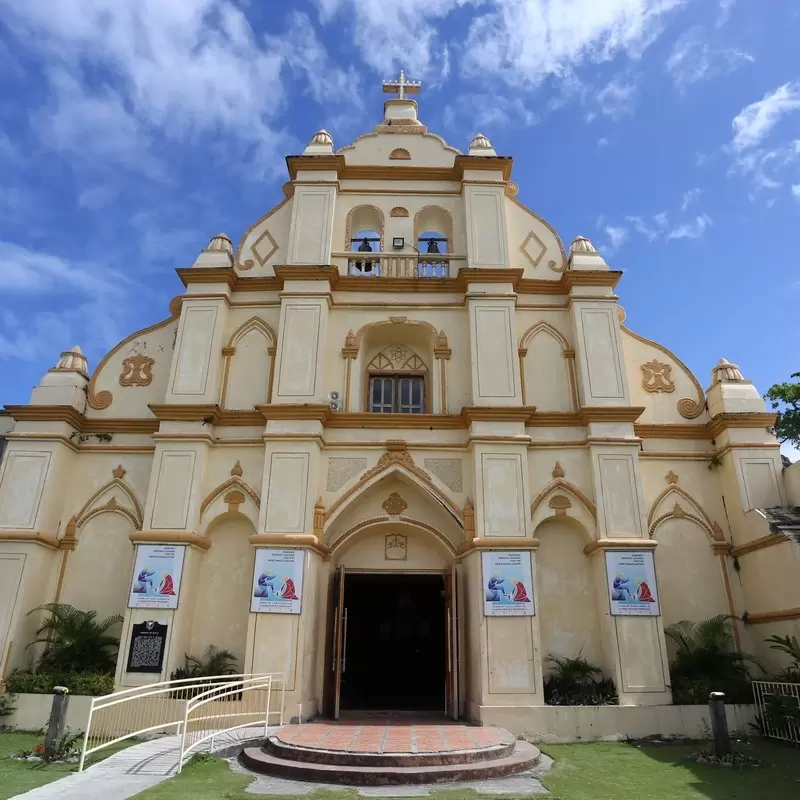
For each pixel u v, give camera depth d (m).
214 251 16.23
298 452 13.84
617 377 14.83
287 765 9.09
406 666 19.33
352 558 14.42
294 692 12.18
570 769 9.62
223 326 15.51
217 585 13.71
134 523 14.45
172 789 7.93
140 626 12.75
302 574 12.85
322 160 16.78
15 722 12.09
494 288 15.45
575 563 13.90
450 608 13.67
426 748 9.60
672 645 13.62
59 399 14.95
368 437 14.38
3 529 13.69
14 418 14.70
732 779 8.98
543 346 15.61
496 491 13.59
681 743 11.66
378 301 15.76
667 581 14.08
